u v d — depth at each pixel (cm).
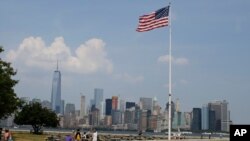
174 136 8800
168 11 4503
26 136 7750
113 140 6988
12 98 5731
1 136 5034
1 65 5656
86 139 5509
